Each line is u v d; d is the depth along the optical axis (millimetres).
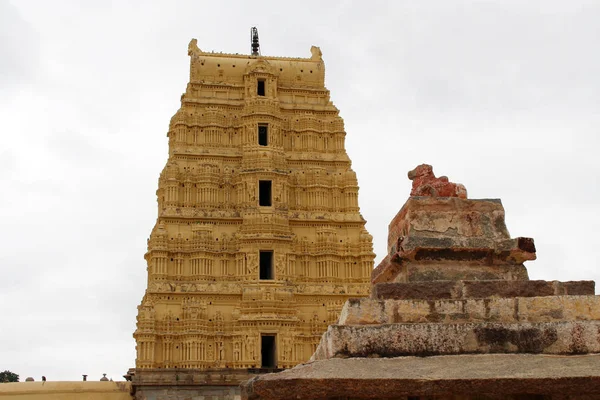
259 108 77750
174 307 69438
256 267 71688
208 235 72438
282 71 82438
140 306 71375
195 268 71062
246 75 79625
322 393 11516
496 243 14969
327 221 75438
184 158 76000
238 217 73812
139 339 66875
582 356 12461
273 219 73250
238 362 67750
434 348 12883
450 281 14023
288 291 70812
